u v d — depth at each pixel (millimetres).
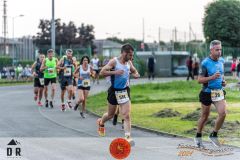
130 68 23000
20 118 34375
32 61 112250
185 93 52188
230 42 134500
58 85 69625
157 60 116562
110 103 23016
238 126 28688
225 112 22484
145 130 28844
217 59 22562
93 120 33656
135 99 46344
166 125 29984
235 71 90250
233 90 55312
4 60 101562
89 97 49562
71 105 40750
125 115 22562
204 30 137000
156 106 40625
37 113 37531
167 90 56594
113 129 29281
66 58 39875
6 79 94500
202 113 22859
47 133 27672
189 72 84938
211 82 22422
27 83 87375
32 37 171250
